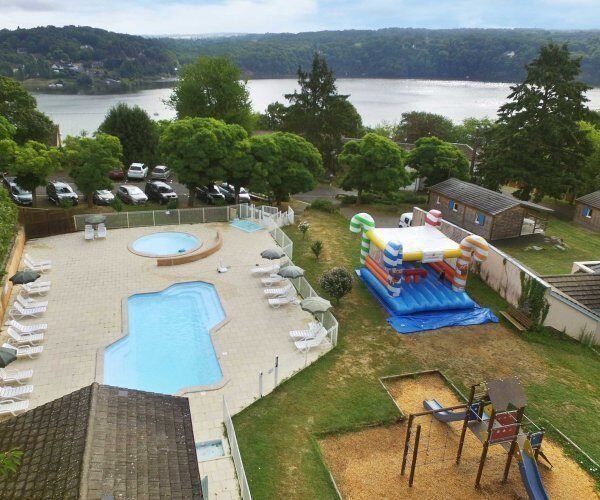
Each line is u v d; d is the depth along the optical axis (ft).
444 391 61.00
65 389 57.98
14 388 55.31
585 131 156.46
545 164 156.87
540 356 69.67
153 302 81.61
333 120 213.87
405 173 155.63
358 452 50.26
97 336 69.31
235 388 59.52
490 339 73.82
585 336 73.36
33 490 29.89
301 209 150.00
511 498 45.09
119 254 98.53
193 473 34.04
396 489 45.70
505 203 126.31
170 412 39.47
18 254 90.53
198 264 95.81
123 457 32.89
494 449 51.19
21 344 66.18
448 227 103.91
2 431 36.29
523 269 81.92
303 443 50.83
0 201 89.40
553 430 54.13
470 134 296.10
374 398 58.49
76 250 99.60
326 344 70.28
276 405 56.65
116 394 38.99
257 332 72.33
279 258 91.35
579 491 46.21
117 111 183.01
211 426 52.95
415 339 72.79
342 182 159.43
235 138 132.05
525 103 155.43
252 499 43.60
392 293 81.76
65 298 79.66
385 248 80.89
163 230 114.73
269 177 132.87
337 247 110.11
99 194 137.39
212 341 69.41
